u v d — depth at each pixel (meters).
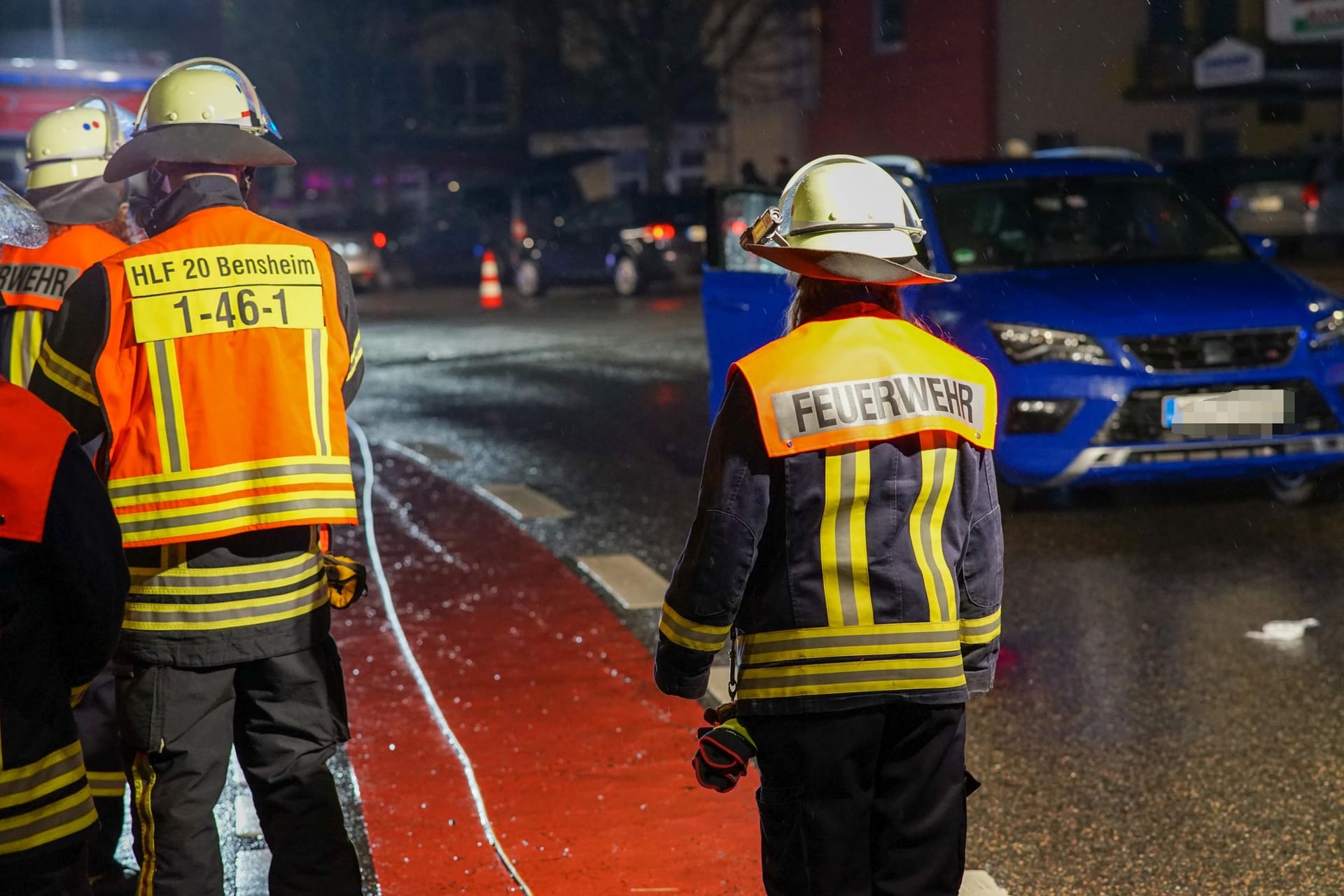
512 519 7.81
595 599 6.24
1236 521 7.32
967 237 7.91
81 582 2.27
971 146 29.88
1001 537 2.73
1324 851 3.84
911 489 2.58
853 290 2.67
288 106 39.41
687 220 23.56
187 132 3.00
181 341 2.92
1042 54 29.66
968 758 4.51
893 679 2.57
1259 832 3.96
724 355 8.35
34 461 2.21
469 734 4.69
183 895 2.96
